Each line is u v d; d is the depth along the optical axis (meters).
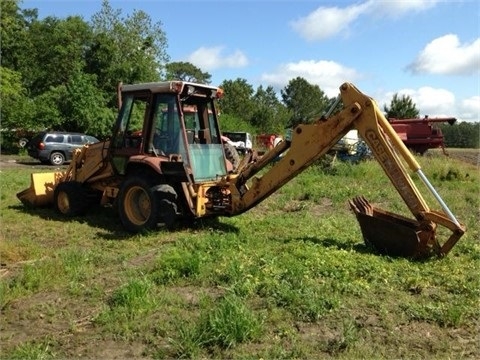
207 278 5.98
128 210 9.14
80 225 9.59
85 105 32.75
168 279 5.95
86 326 4.81
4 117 32.47
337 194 13.07
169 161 8.77
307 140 7.97
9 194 13.31
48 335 4.62
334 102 7.84
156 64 39.91
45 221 9.97
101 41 37.75
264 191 8.47
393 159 7.21
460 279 6.06
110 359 4.17
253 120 66.94
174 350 4.27
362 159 21.45
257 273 5.91
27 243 7.95
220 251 7.05
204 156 9.28
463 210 11.52
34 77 44.00
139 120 10.05
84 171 10.62
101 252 7.52
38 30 44.53
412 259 6.97
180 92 8.98
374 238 7.29
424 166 18.42
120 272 6.42
